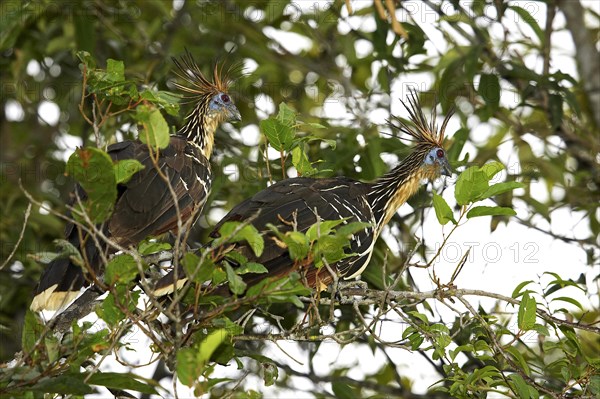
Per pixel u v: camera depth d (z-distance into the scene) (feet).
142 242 28.19
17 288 45.37
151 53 51.08
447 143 44.83
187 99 46.09
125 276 24.57
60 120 51.80
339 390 41.14
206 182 36.50
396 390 44.50
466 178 27.04
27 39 49.16
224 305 24.88
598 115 48.96
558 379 33.68
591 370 29.32
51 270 29.68
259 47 53.11
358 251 34.06
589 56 49.42
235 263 29.76
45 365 24.21
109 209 24.67
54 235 47.70
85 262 24.84
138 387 24.35
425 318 29.01
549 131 47.67
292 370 44.09
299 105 53.88
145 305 28.32
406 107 39.70
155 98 27.89
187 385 21.81
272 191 33.09
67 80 50.57
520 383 27.99
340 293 30.76
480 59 47.55
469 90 48.34
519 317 28.53
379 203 37.65
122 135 46.16
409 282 40.86
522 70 44.32
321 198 33.35
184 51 48.08
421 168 38.50
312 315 30.40
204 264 23.98
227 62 49.55
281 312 40.96
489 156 45.96
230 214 32.07
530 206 45.03
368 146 41.73
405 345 29.66
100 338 24.73
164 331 26.94
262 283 24.54
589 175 47.83
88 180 23.91
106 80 28.07
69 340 24.71
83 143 49.01
